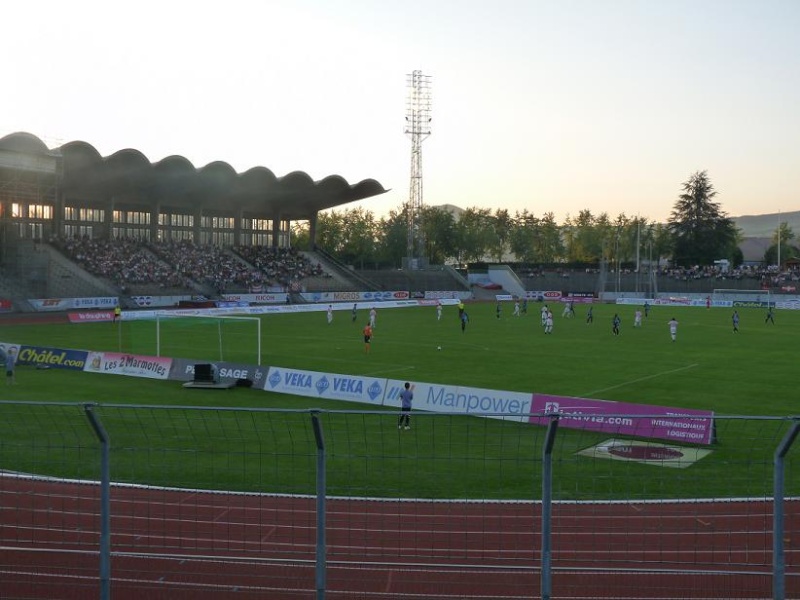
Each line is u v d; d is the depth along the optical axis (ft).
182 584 40.40
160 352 153.69
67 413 82.89
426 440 73.41
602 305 336.70
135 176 288.30
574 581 40.01
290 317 248.52
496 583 39.75
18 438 71.41
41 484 56.54
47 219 291.58
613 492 55.01
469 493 56.08
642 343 170.09
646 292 386.11
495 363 136.26
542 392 106.01
